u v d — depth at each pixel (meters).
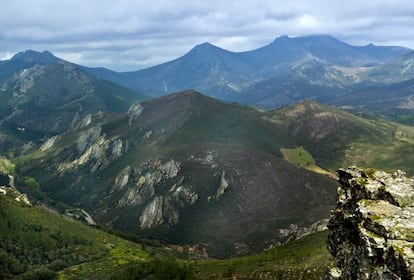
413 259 30.59
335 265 41.09
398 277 31.03
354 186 41.16
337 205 43.19
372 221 35.16
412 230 33.16
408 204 36.47
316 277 121.38
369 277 33.50
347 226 39.25
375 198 38.44
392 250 32.06
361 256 35.00
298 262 147.75
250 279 145.25
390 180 39.94
